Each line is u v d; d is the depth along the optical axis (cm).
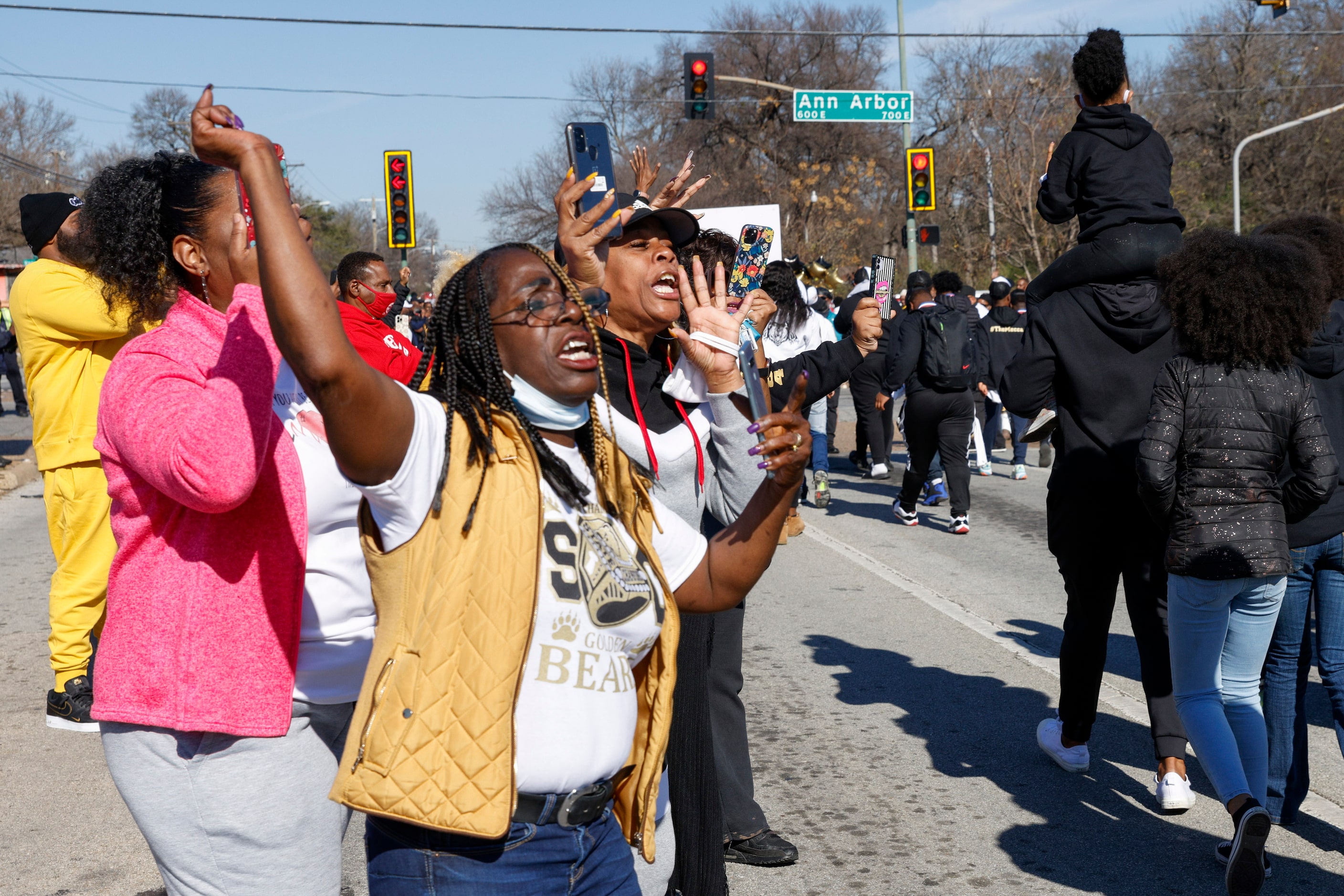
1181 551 355
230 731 207
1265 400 351
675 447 291
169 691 208
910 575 841
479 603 178
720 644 386
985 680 588
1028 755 484
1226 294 348
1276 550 349
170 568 210
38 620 709
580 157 279
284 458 212
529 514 184
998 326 1376
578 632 187
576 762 184
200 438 193
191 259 230
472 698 176
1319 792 440
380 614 186
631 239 294
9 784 450
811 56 5266
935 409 981
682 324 349
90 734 506
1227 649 361
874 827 417
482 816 173
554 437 200
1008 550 926
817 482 1159
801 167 4834
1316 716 527
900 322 997
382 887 187
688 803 302
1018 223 4156
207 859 213
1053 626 691
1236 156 2989
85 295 458
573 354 192
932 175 2062
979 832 411
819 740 507
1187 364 360
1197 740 353
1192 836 405
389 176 2075
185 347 214
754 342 316
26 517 1119
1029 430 470
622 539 199
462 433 185
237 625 209
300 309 165
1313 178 4516
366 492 175
